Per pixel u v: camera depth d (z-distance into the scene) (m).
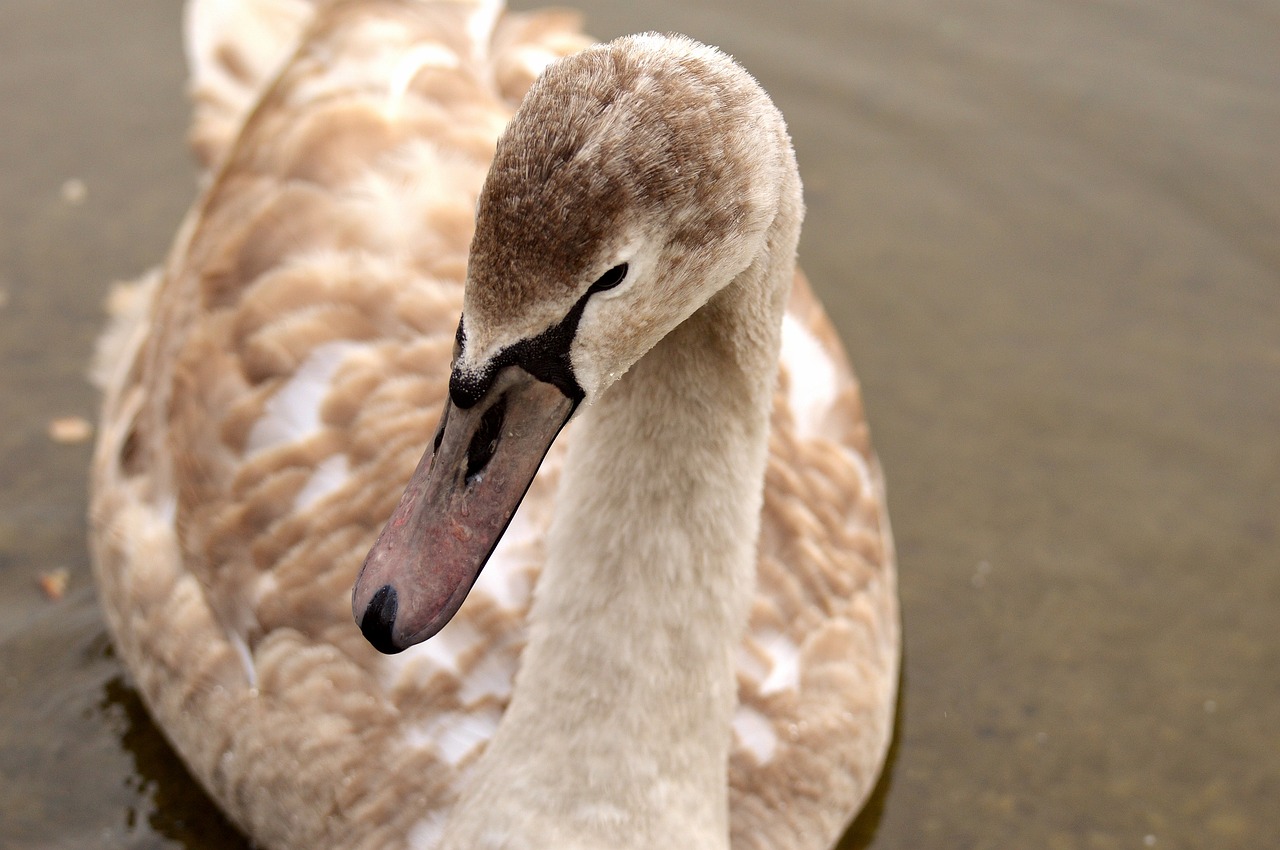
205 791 1.25
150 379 1.29
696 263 0.94
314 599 1.18
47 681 1.29
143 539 1.26
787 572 1.20
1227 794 1.26
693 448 1.03
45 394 1.42
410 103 1.26
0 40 1.73
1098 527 1.39
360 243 1.22
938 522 1.39
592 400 0.96
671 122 0.92
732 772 1.16
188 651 1.22
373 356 1.20
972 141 1.71
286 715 1.18
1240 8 1.82
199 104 1.40
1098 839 1.24
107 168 1.61
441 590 0.94
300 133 1.25
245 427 1.21
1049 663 1.32
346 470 1.19
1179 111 1.72
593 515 1.04
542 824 1.06
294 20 1.42
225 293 1.24
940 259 1.60
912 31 1.82
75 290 1.50
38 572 1.34
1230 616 1.34
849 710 1.20
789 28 1.81
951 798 1.26
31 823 1.23
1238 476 1.42
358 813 1.15
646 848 1.06
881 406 1.47
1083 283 1.58
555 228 0.91
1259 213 1.63
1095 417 1.46
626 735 1.05
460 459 0.94
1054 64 1.78
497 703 1.15
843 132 1.73
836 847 1.24
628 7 1.82
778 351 1.03
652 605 1.04
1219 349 1.52
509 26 1.35
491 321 0.93
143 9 1.78
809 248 1.61
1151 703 1.30
